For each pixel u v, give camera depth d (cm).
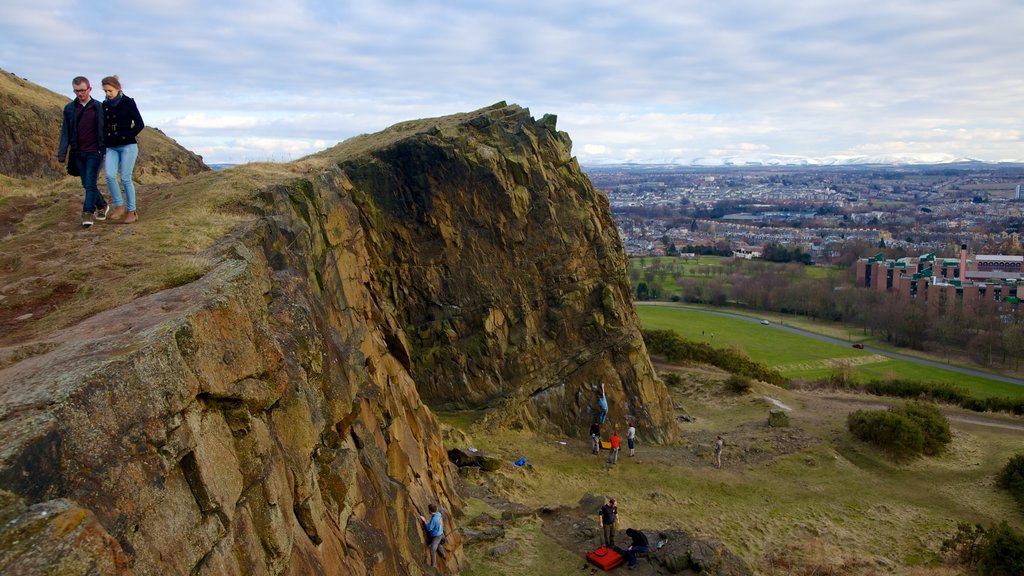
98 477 578
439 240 4034
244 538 793
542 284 4159
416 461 2061
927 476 3688
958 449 4081
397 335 2494
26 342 842
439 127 4150
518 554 2148
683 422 4638
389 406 1961
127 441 628
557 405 4009
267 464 884
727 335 9525
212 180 2106
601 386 4022
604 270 4306
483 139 4178
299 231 1741
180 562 657
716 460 3625
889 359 8338
